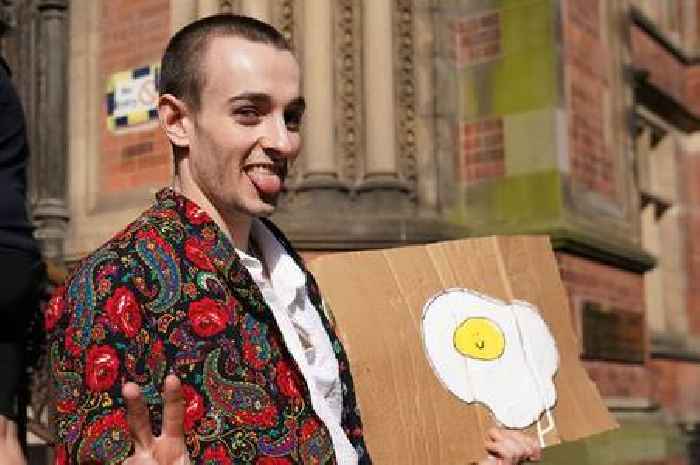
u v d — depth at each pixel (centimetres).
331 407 153
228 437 131
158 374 129
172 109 150
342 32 620
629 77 791
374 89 612
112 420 122
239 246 153
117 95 691
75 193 704
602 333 669
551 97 640
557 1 661
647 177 996
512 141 649
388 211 601
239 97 143
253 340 138
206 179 146
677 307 1038
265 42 148
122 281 131
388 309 183
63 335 130
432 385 181
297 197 601
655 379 971
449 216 646
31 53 726
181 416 111
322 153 603
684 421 920
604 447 611
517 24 659
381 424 175
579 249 636
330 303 179
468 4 683
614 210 722
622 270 718
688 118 1075
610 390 679
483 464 172
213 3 627
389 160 608
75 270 137
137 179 672
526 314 197
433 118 641
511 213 642
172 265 135
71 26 729
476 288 195
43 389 418
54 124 716
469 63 674
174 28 659
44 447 453
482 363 188
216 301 136
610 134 733
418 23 643
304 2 618
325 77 609
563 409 192
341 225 589
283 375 140
